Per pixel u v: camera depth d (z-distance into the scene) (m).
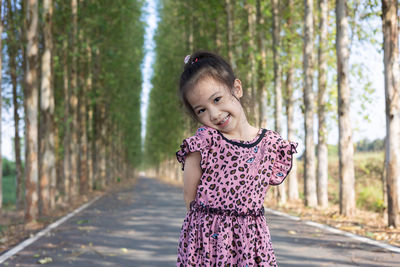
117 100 27.22
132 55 25.91
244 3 17.28
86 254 6.01
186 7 21.80
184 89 1.93
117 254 6.00
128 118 41.12
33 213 9.81
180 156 2.01
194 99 1.92
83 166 20.72
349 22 11.34
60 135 20.42
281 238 6.98
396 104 7.80
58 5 16.02
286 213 11.01
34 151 9.97
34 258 5.77
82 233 7.90
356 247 6.11
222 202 1.98
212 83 1.89
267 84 15.69
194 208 2.03
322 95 13.27
